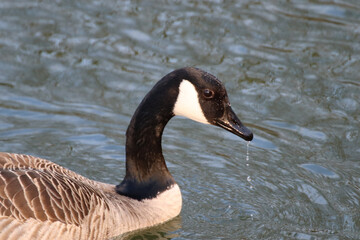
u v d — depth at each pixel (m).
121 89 15.81
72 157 12.98
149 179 10.61
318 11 19.38
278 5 19.72
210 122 10.18
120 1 19.67
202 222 10.91
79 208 9.16
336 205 11.59
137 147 10.44
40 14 18.81
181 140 14.02
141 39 17.78
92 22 18.47
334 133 14.28
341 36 18.17
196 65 16.69
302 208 11.48
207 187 12.20
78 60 16.86
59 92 15.62
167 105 10.16
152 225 10.42
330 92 15.90
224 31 18.25
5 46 17.27
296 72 16.67
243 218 11.09
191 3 19.67
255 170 12.90
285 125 14.60
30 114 14.53
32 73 16.28
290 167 12.98
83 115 14.70
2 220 8.45
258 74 16.52
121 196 10.38
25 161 9.70
